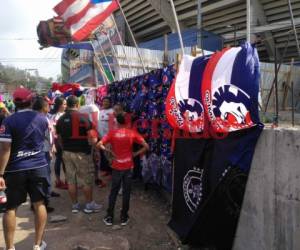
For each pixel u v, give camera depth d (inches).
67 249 190.9
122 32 788.0
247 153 156.2
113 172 225.6
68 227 224.2
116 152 224.2
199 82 181.8
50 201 275.4
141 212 245.1
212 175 171.6
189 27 682.2
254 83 152.9
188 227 187.9
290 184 135.9
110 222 225.1
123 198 224.8
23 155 175.3
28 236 211.2
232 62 158.9
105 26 506.3
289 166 136.4
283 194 139.0
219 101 162.7
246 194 158.1
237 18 587.5
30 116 179.0
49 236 210.1
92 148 251.3
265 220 148.1
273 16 534.9
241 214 161.3
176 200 209.3
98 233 211.8
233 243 167.5
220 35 598.5
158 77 255.8
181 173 203.2
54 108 305.9
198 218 177.3
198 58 187.3
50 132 247.1
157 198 273.6
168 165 240.7
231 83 158.2
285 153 138.2
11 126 173.3
